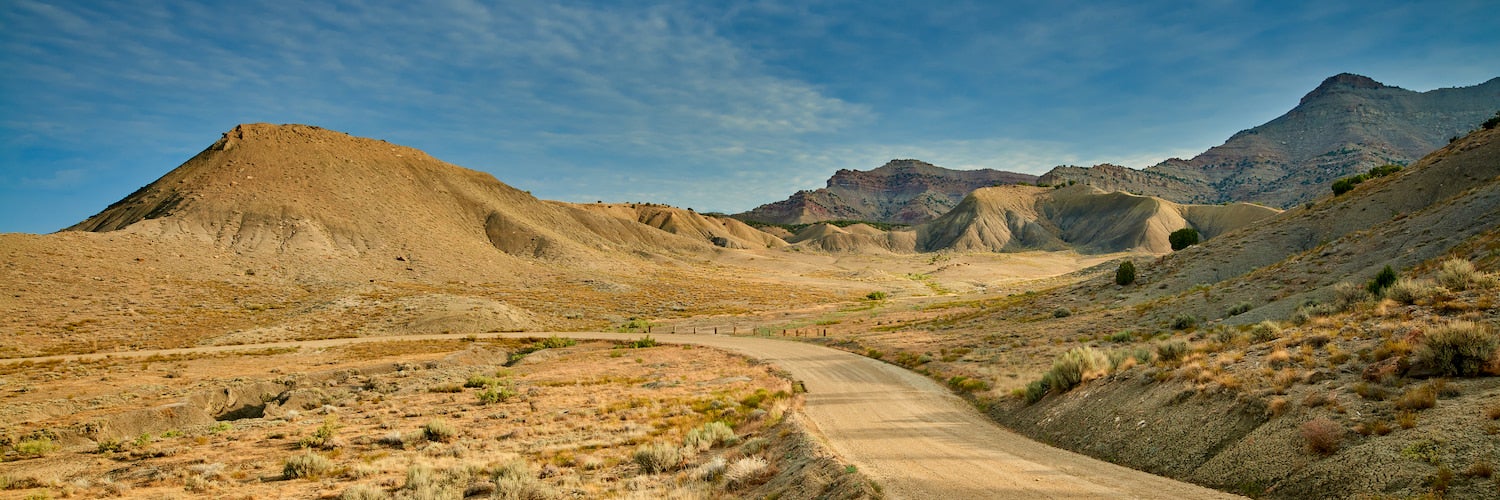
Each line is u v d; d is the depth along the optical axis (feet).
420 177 610.24
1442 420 35.32
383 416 102.89
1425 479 31.24
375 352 205.87
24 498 53.78
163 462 70.79
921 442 62.69
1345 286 93.86
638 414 92.68
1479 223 114.52
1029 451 57.82
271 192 469.98
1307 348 54.60
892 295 416.26
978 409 85.71
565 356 190.39
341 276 368.68
